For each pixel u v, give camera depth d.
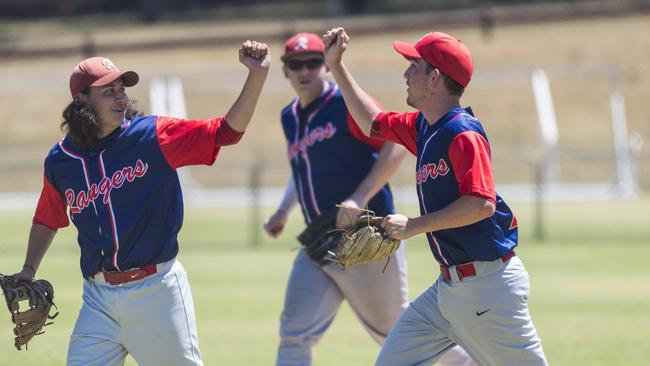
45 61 135.00
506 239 18.53
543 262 53.53
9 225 73.38
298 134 24.81
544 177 89.50
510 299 18.41
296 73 24.34
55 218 19.89
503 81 114.62
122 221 18.55
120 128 18.91
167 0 187.88
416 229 18.00
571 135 107.75
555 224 70.25
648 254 56.56
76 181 18.86
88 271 19.05
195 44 137.25
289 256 57.44
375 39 134.38
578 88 114.94
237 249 60.34
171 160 18.67
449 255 18.69
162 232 18.73
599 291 43.72
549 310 38.88
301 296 24.02
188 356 19.02
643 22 132.75
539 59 122.94
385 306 23.73
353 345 32.59
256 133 106.69
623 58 122.81
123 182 18.56
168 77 107.56
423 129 19.33
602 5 136.62
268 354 31.16
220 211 81.25
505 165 96.75
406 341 19.62
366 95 21.08
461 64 18.55
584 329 34.81
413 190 86.12
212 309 39.84
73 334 19.11
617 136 102.69
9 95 118.12
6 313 38.78
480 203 17.48
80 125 18.61
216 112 112.25
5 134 111.19
